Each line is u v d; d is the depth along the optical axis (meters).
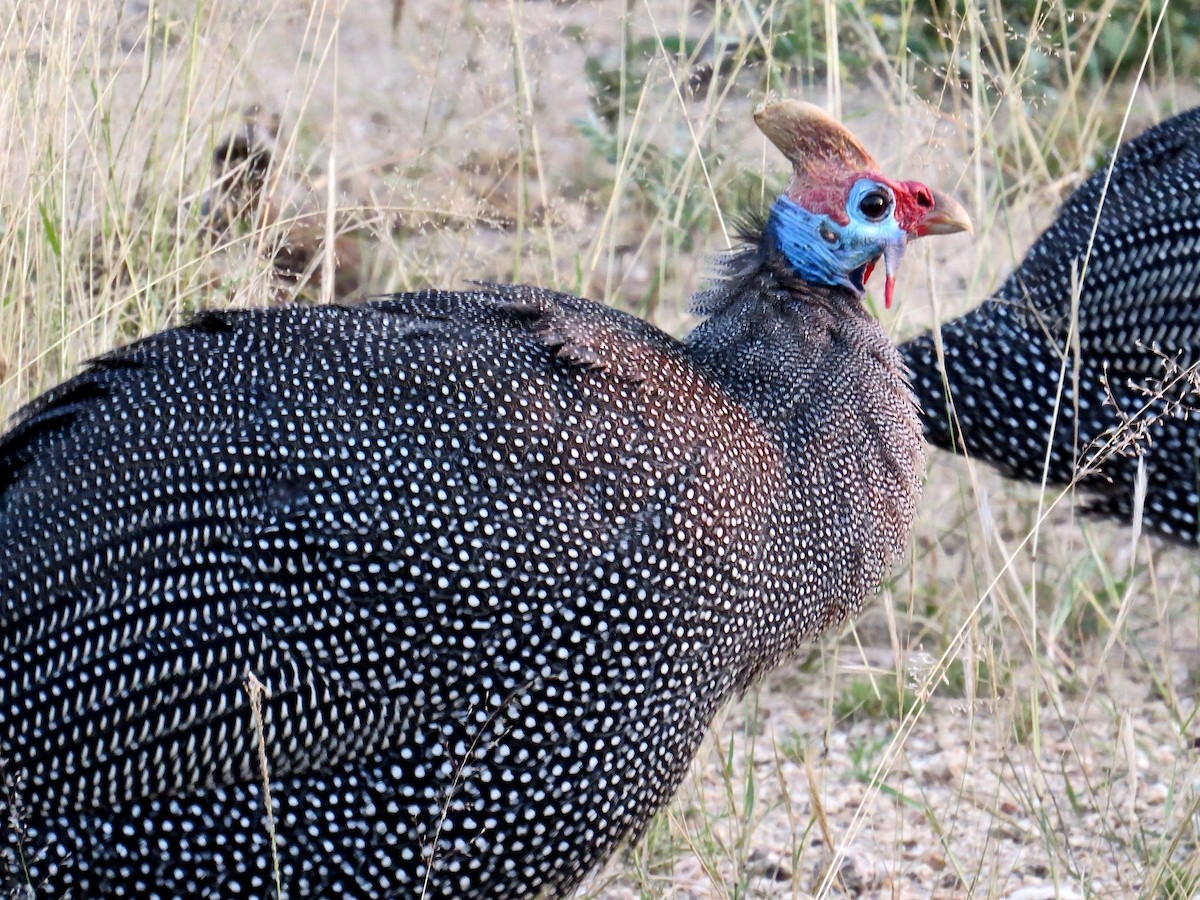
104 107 13.47
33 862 9.14
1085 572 13.95
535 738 9.27
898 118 16.50
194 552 9.10
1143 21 19.53
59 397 9.55
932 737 12.98
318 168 16.81
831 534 10.25
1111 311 12.41
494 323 9.80
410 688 9.12
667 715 9.57
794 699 13.62
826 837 10.77
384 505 9.13
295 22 18.59
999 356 12.66
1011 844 11.66
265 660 9.04
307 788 9.12
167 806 9.09
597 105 17.73
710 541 9.55
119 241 13.41
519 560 9.19
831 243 10.77
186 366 9.48
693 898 11.17
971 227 11.00
